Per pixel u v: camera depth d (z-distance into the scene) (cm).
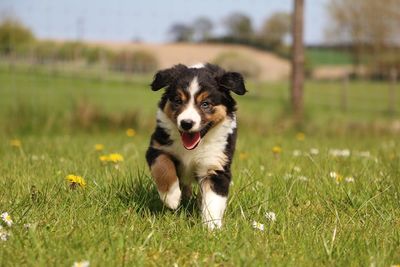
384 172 576
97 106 1177
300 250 354
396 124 1314
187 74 454
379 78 3719
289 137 1096
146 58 3014
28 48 2145
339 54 4659
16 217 386
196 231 378
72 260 314
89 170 550
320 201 479
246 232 377
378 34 3912
